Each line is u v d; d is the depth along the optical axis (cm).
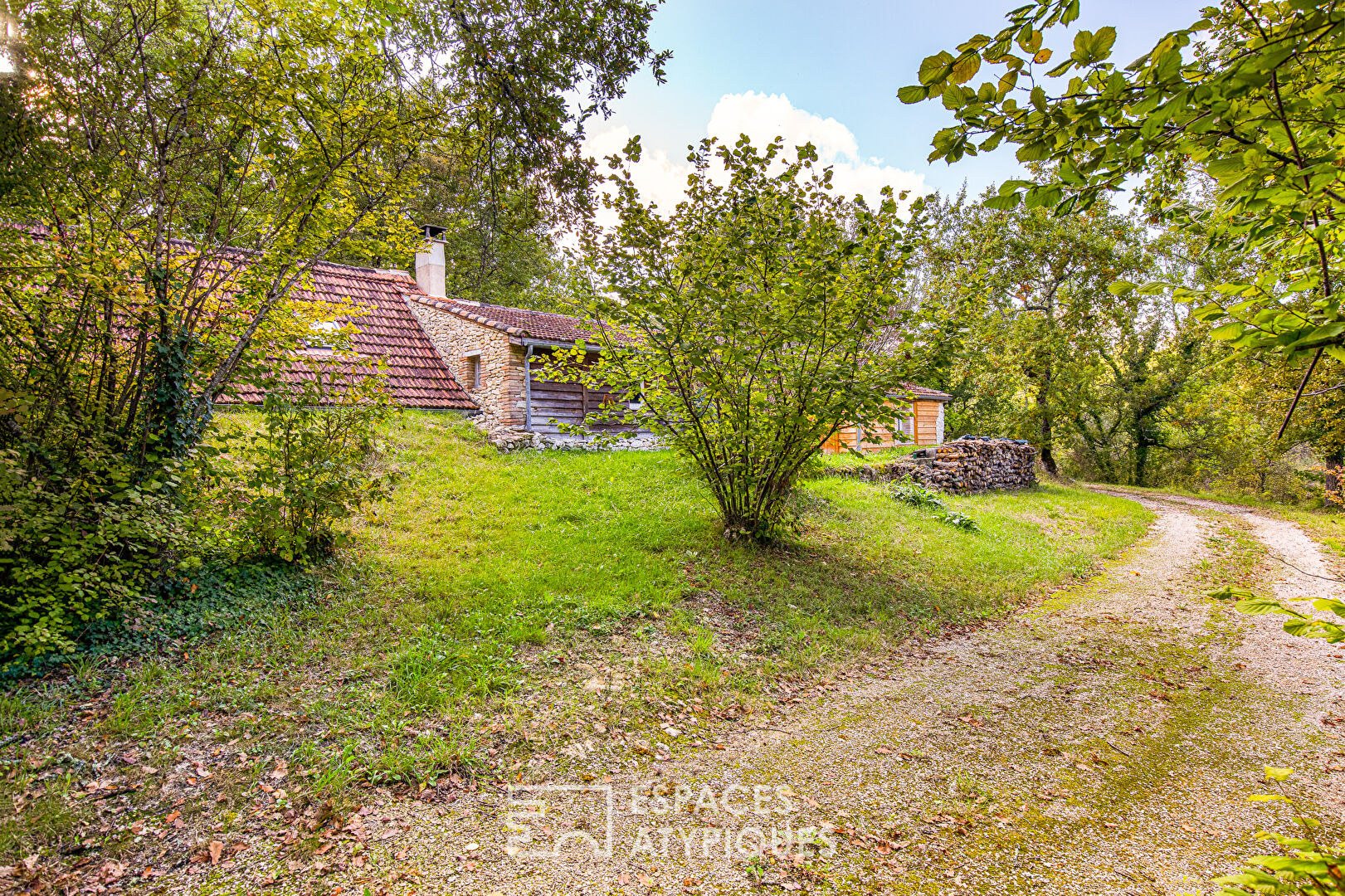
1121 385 2883
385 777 374
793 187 743
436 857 319
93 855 304
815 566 848
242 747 389
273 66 561
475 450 1201
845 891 303
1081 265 2134
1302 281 162
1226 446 2495
